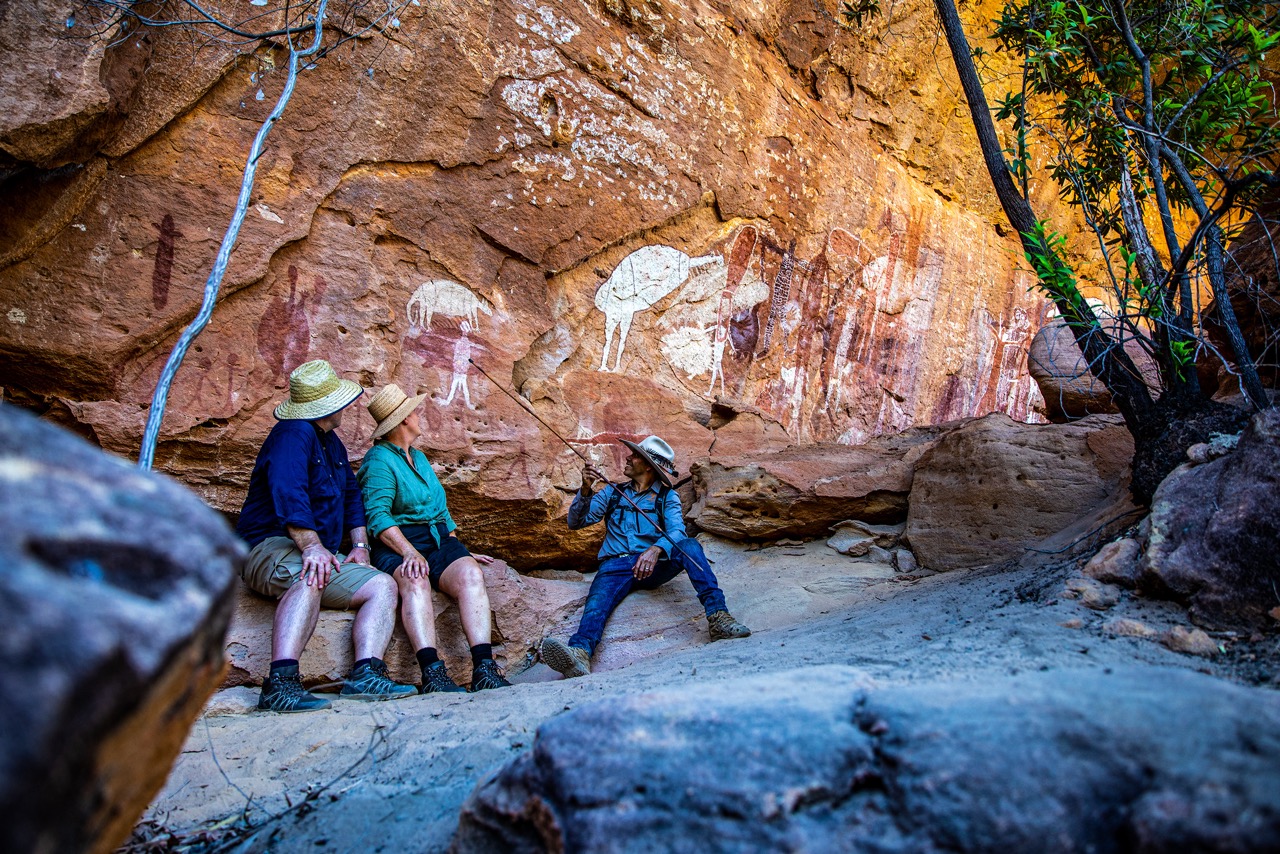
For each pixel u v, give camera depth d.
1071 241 11.52
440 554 4.72
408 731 3.34
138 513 1.32
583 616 4.90
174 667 1.30
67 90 4.18
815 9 8.59
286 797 2.90
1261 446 3.26
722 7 7.73
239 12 5.00
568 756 1.88
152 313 4.66
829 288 8.91
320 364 4.53
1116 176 5.12
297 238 5.16
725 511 6.15
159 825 2.79
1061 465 5.20
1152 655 2.82
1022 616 3.35
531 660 5.04
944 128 10.35
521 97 6.15
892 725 1.83
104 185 4.60
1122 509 4.29
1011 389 11.28
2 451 1.25
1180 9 4.86
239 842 2.63
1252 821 1.39
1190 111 4.80
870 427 9.38
